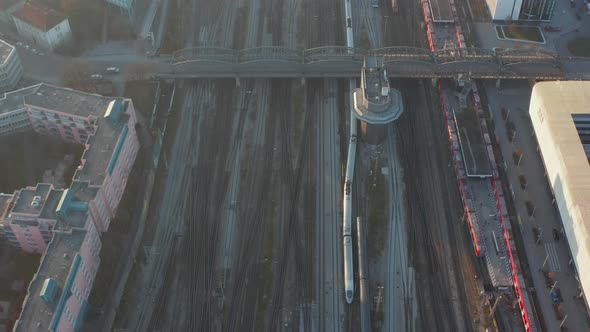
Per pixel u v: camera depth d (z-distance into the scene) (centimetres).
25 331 19838
